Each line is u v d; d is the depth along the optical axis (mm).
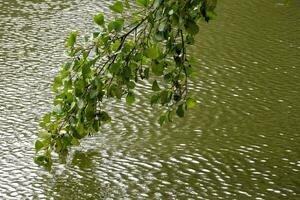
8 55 27547
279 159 18688
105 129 20609
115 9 7758
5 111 21938
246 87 24125
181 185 17312
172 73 8328
